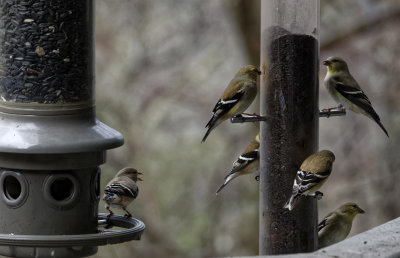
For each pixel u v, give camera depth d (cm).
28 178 878
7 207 887
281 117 1001
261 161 1021
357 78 2103
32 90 896
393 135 2041
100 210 1927
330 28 2173
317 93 1012
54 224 884
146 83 2197
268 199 1009
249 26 2216
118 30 2173
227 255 2102
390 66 2067
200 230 2103
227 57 2275
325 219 1166
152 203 2078
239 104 1112
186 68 2262
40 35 906
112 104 2138
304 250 999
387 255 697
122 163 2088
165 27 2247
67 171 884
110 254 2023
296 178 962
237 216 2145
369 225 2028
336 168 2108
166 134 2197
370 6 2139
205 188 2138
